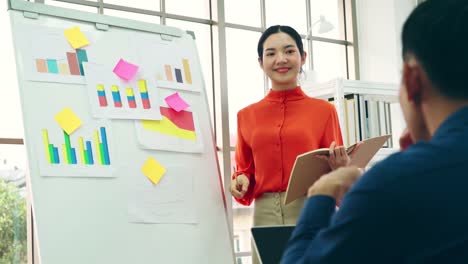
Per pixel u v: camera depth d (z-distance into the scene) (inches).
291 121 89.3
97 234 76.2
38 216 72.4
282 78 91.5
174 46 93.9
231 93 147.8
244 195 92.7
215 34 145.3
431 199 26.2
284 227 49.1
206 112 93.7
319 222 31.1
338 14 173.9
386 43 165.9
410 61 29.4
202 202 87.4
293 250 30.4
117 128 82.6
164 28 93.9
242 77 150.3
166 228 82.4
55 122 77.5
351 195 27.8
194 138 90.0
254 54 153.3
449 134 27.8
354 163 83.0
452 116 28.4
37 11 81.6
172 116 88.9
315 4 169.0
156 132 86.0
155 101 87.6
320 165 77.0
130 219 79.6
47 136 76.3
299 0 165.3
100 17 87.2
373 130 133.8
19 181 118.1
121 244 77.8
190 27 143.9
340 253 27.1
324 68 169.0
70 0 126.0
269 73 93.0
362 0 172.7
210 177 89.7
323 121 89.7
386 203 26.4
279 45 92.1
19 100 75.9
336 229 27.5
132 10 135.1
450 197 26.2
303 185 77.3
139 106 85.7
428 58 28.4
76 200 76.0
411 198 26.3
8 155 117.1
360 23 172.9
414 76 29.4
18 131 118.2
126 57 87.2
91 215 76.5
